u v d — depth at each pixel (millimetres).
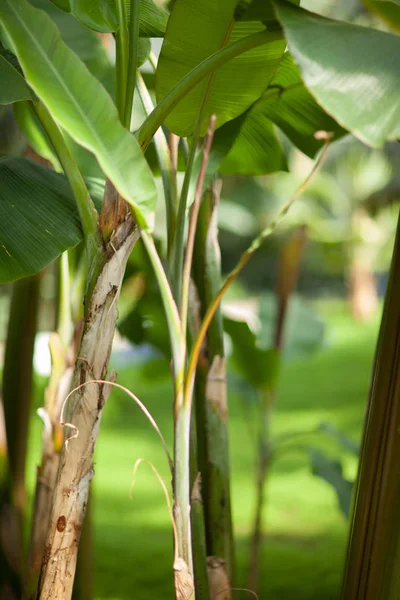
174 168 3227
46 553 3053
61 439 3691
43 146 3789
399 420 3125
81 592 4051
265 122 3783
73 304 3758
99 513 8133
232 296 10656
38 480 3676
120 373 17375
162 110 2953
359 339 21156
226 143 3395
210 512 3473
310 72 2613
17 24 2730
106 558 6535
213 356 3477
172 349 2902
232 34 3121
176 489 2924
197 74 2918
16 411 4246
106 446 11547
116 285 3008
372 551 3156
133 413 14000
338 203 13742
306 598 5641
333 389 15781
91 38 3953
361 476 3201
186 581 2918
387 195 13883
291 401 14594
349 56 2643
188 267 2895
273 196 8406
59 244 3172
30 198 3234
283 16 2695
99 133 2764
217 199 3506
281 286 6812
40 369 13852
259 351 5156
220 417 3486
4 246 3141
